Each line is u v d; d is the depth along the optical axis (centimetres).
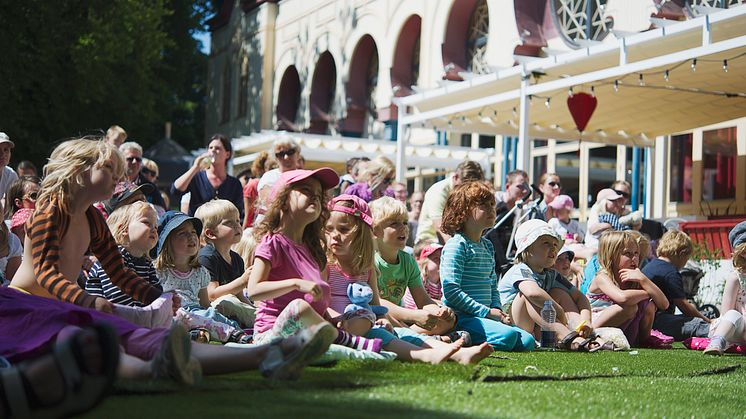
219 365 343
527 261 696
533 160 2005
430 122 1557
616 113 1505
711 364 568
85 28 2338
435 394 331
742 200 1526
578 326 660
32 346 333
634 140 1688
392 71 2317
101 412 266
